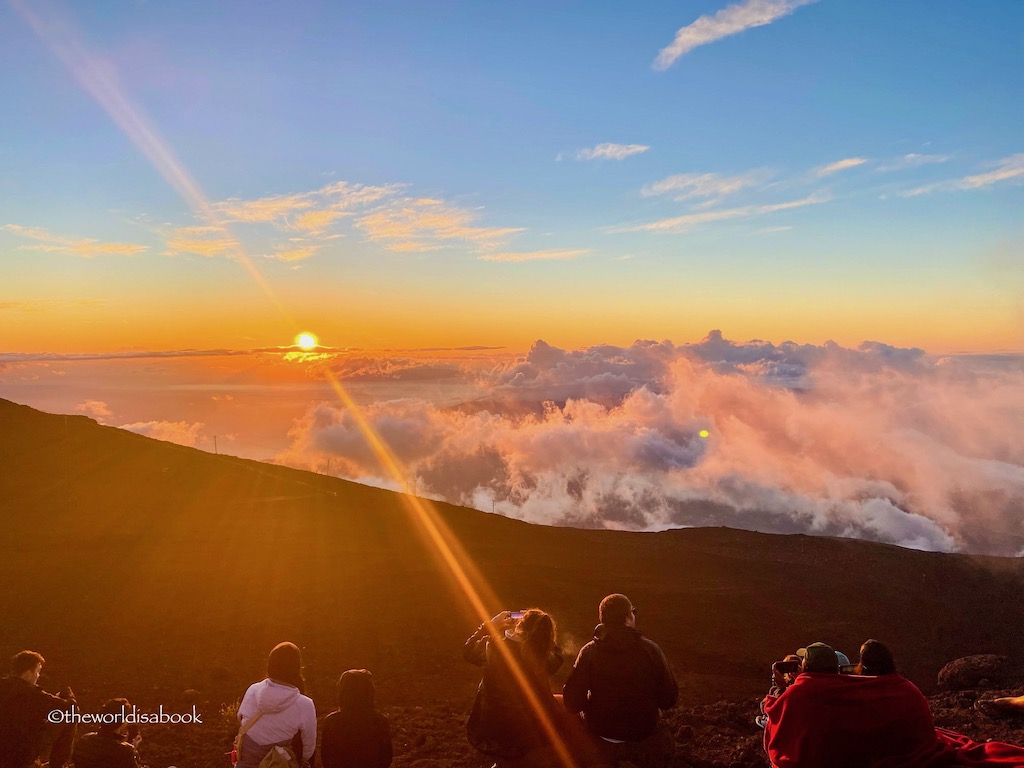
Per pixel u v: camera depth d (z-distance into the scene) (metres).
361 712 5.97
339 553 31.88
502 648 6.30
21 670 7.11
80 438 48.22
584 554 37.66
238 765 6.22
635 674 6.12
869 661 5.82
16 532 30.80
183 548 30.39
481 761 8.84
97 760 6.49
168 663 18.28
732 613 29.53
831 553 42.44
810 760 5.45
